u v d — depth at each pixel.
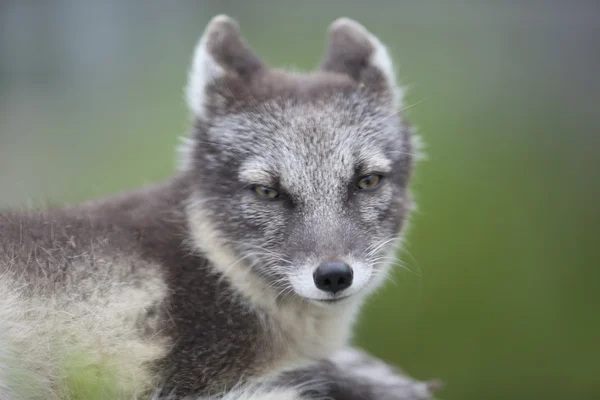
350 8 24.31
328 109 7.27
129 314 6.72
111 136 19.92
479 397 13.69
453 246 14.84
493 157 16.98
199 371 6.82
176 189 7.59
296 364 7.39
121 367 6.67
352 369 8.25
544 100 19.47
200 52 7.64
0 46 24.44
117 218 7.28
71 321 6.62
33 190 17.44
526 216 15.63
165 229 7.20
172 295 6.87
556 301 14.48
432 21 23.45
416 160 7.96
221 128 7.34
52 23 25.03
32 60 24.31
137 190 7.95
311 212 7.01
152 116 20.48
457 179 16.22
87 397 6.53
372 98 7.50
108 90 22.72
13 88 23.20
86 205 7.65
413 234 14.94
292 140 7.12
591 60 21.28
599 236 15.48
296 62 20.30
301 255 6.87
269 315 7.13
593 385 13.79
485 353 13.87
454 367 13.69
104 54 24.55
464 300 14.21
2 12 24.73
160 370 6.77
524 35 22.56
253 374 7.04
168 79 22.59
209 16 25.19
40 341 6.53
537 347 13.91
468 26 23.05
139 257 6.95
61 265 6.78
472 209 15.50
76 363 6.51
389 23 23.52
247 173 7.09
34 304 6.59
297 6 24.70
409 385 7.80
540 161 17.08
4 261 6.73
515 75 20.66
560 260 15.00
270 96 7.36
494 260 14.73
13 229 7.02
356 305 7.70
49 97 22.73
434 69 20.78
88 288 6.72
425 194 15.70
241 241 7.13
